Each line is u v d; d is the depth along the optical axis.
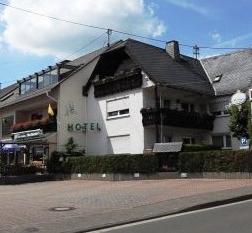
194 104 37.91
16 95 45.03
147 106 34.06
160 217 13.74
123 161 28.64
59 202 18.34
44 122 38.09
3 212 15.96
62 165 32.94
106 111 36.66
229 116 33.72
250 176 23.80
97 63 37.91
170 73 36.00
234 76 38.09
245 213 13.16
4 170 32.25
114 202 17.42
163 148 27.86
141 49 36.69
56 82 38.72
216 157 25.30
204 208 15.09
